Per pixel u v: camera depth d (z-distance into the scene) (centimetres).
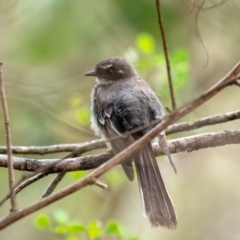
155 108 943
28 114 1370
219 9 1415
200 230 1395
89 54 1441
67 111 1390
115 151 839
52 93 1384
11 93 1372
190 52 1480
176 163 1387
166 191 813
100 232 989
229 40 1488
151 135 584
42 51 1389
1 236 1358
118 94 963
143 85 998
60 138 1358
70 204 1436
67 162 833
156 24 1395
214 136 888
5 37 1366
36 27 1362
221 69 1505
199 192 1446
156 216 789
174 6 1416
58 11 1363
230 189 1445
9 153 607
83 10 1383
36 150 1009
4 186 1359
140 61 1194
